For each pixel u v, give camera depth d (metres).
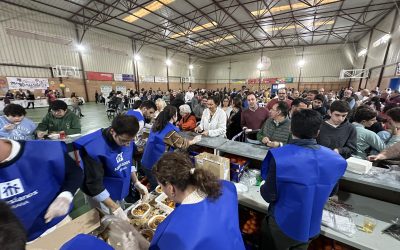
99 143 1.09
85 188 1.03
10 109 1.97
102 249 0.49
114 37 12.01
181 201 0.72
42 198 0.88
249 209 1.62
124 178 1.25
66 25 9.84
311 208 0.93
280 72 16.17
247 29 10.77
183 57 17.67
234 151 1.66
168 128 1.77
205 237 0.55
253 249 1.48
